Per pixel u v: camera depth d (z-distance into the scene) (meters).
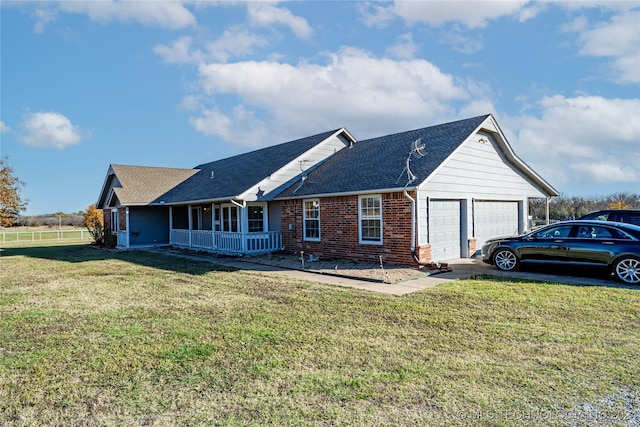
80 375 4.42
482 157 14.81
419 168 12.46
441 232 13.02
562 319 6.16
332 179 15.09
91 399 3.84
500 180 15.80
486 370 4.29
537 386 3.89
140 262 15.41
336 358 4.73
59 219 51.50
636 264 8.84
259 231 17.83
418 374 4.22
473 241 14.16
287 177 17.14
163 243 23.80
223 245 17.30
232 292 8.88
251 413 3.47
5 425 3.40
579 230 9.96
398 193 12.02
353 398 3.71
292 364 4.57
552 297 7.58
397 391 3.83
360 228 13.24
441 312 6.73
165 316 6.89
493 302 7.31
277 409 3.53
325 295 8.32
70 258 17.77
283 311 7.04
